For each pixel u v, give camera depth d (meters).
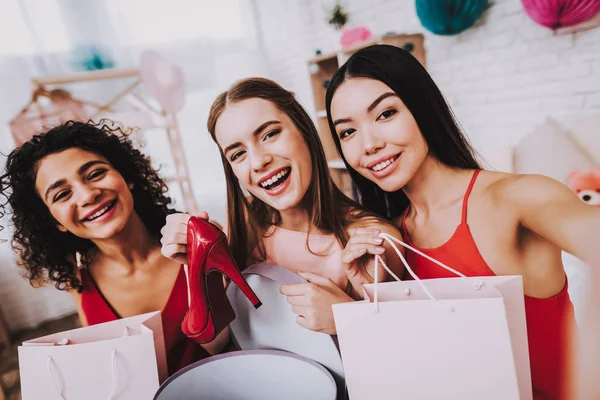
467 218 0.59
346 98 0.55
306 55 1.02
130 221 0.68
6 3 1.25
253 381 0.57
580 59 0.99
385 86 0.53
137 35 1.19
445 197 0.60
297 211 0.63
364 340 0.44
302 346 0.59
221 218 0.80
